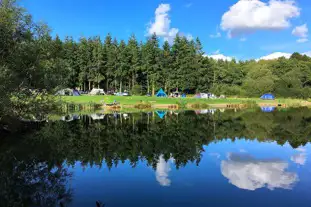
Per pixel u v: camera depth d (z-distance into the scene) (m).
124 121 27.62
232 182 9.34
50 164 11.54
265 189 8.62
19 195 8.08
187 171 10.58
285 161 12.12
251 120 29.05
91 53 75.50
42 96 18.75
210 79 82.31
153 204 7.48
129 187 8.80
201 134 19.77
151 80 74.38
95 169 10.87
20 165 11.33
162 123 26.09
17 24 16.03
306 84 85.31
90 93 71.25
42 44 18.22
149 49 73.69
